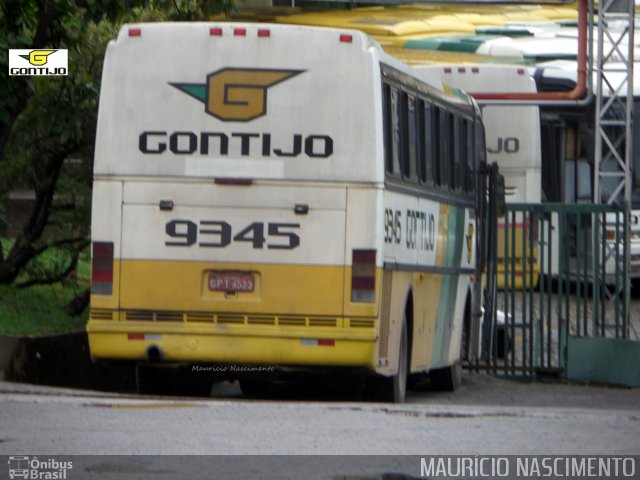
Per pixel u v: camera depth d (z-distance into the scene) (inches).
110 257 1952.5
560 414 1856.5
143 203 1951.3
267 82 1950.1
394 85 2058.3
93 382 2632.9
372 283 1925.4
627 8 3814.0
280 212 1940.2
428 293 2333.9
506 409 1951.3
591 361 2918.3
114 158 1957.4
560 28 5083.7
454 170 2554.1
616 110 4360.2
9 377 2236.7
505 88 3993.6
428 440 1529.3
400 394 2144.4
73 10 2632.9
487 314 3021.7
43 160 2940.5
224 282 1940.2
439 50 4793.3
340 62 1947.6
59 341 2465.6
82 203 2984.7
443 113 2456.9
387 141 1998.0
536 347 3184.1
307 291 1930.4
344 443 1486.2
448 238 2504.9
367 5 5369.1
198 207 1945.1
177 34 1961.1
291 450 1425.9
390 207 2005.4
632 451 1480.1
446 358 2556.6
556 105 3986.2
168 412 1705.2
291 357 1929.1
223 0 2888.8
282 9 5216.5
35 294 2982.3
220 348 1936.5
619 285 3056.1
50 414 1648.6
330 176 1936.5
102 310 1951.3
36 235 2950.3
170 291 1945.1
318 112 1942.7
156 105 1956.2
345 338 1921.8
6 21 2578.7
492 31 5004.9
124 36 1969.7
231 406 1792.6
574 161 4564.5
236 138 1947.6
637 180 4493.1
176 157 1950.1
